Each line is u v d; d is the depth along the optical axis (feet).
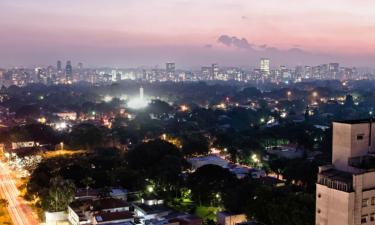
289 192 535.19
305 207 450.71
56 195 588.50
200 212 598.34
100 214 523.70
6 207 637.30
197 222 522.47
